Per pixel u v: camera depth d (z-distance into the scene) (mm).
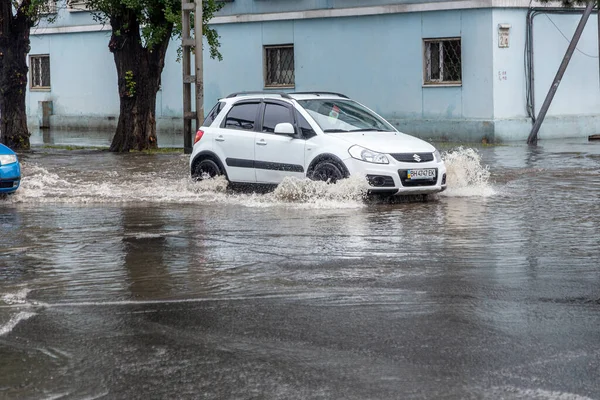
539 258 10805
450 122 31031
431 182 16203
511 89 30672
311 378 6445
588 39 32781
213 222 14055
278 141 16875
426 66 31797
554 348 7059
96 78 41281
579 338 7328
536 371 6504
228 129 17844
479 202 16062
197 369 6711
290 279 9812
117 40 28984
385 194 16078
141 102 29062
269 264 10664
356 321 8000
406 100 32250
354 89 33500
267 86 36062
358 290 9219
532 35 31062
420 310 8352
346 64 33625
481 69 30391
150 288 9547
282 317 8203
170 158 25906
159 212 15367
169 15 27109
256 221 14062
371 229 13141
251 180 17391
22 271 10555
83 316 8391
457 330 7633
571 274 9844
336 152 16062
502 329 7633
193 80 26234
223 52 37000
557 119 31953
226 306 8680
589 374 6422
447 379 6363
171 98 38531
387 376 6461
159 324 8039
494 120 30125
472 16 30406
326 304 8656
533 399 5949
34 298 9172
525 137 30891
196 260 11016
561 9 31516
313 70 34531
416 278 9734
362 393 6117
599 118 33312
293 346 7258
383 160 15836
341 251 11430
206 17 28500
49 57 43000
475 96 30609
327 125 16672
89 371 6738
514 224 13523
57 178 20891
